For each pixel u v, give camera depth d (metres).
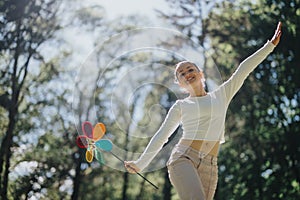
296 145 12.41
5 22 12.14
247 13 12.78
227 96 3.10
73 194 13.37
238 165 12.88
